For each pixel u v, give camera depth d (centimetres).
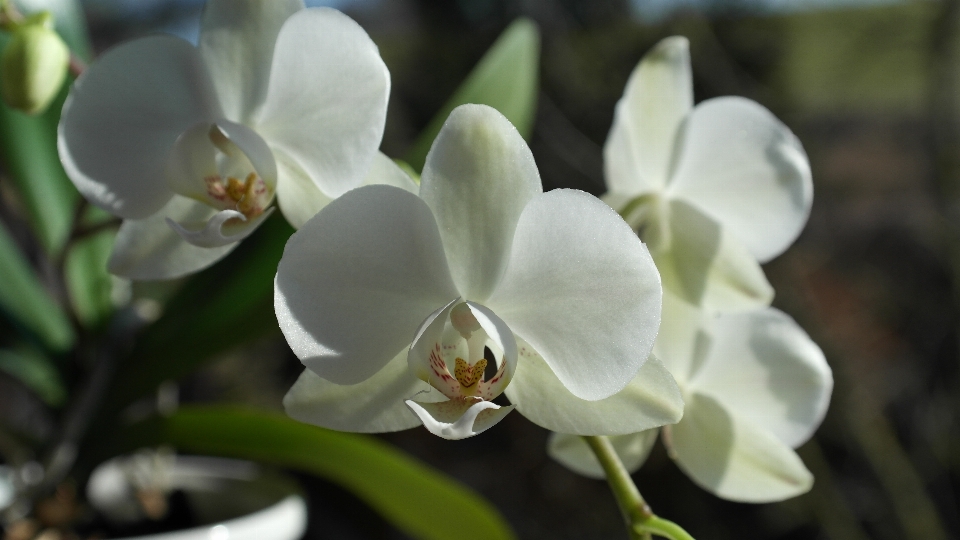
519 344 31
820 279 117
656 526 30
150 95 33
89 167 33
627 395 29
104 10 92
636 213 36
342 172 32
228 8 32
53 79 34
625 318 29
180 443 43
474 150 29
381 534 65
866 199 121
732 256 34
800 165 36
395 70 121
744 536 100
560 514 104
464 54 120
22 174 45
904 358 114
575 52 120
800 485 34
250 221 32
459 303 30
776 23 119
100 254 47
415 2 125
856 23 119
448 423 30
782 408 36
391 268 29
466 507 42
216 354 43
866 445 103
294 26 31
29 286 47
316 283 29
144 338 44
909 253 118
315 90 32
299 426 42
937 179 114
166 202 34
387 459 42
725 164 37
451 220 29
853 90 122
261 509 46
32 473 44
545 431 107
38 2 44
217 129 33
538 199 29
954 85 113
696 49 118
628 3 122
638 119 35
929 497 108
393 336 30
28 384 47
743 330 36
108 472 50
